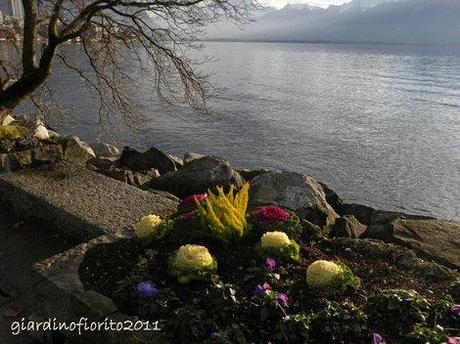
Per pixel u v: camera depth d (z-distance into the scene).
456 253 5.57
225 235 4.64
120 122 22.55
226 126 32.44
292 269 4.43
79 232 6.54
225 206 4.80
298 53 188.38
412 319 3.67
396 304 3.71
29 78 10.09
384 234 6.29
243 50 199.00
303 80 72.38
